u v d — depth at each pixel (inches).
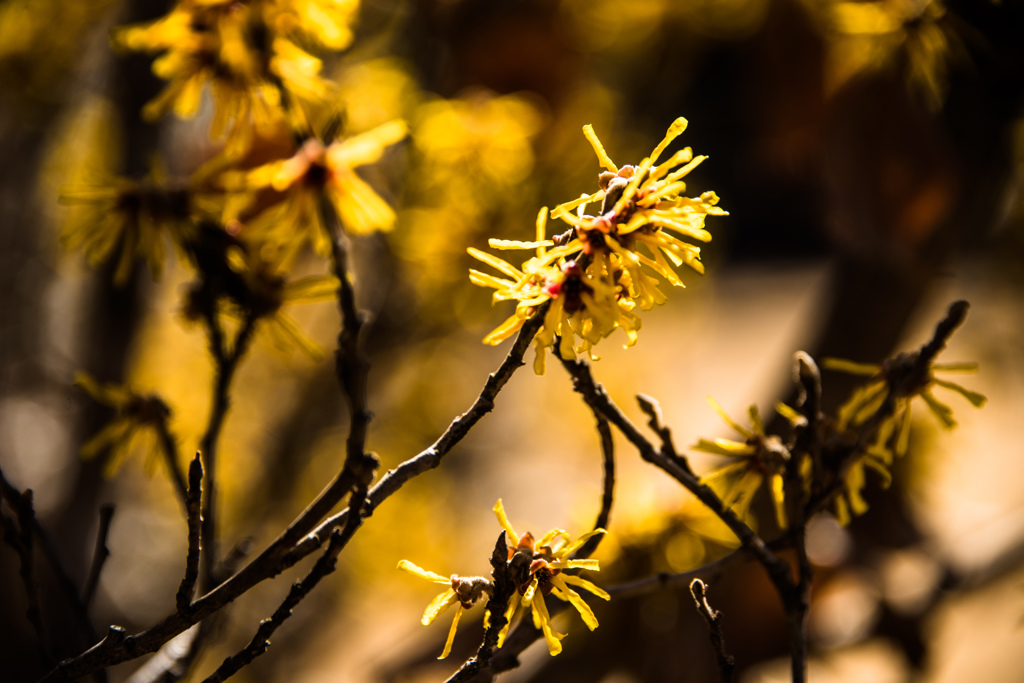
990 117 35.0
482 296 55.9
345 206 28.1
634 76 62.1
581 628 34.0
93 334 53.1
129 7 50.6
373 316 58.7
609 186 25.1
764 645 38.6
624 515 33.5
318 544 25.1
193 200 28.5
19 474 64.9
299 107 28.3
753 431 26.9
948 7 31.0
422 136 46.8
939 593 45.9
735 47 54.2
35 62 55.1
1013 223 59.2
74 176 60.7
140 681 28.4
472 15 49.1
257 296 28.4
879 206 36.0
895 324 42.2
